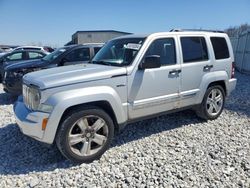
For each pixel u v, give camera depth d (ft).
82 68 14.76
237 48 59.36
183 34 17.42
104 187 11.46
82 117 13.23
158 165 13.14
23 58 38.52
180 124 18.95
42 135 12.75
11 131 18.07
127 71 14.51
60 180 12.01
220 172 12.51
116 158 13.97
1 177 12.34
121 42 16.83
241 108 23.66
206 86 18.43
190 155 14.21
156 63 14.67
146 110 15.58
